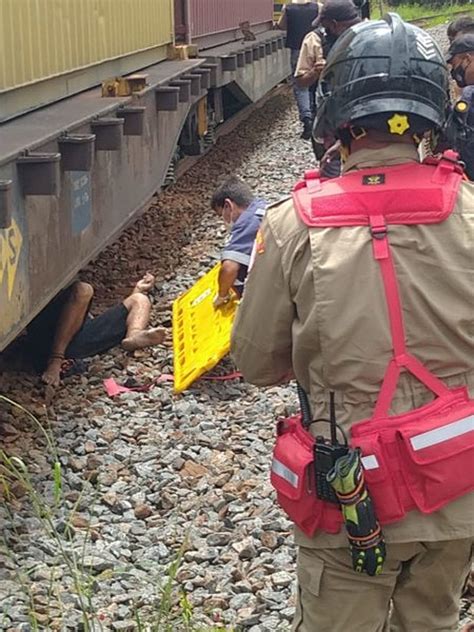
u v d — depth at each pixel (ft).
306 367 8.35
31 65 20.68
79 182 20.93
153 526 15.38
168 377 21.30
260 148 48.52
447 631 8.71
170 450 17.95
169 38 35.42
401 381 8.02
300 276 8.17
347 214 8.05
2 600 12.78
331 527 8.12
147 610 12.71
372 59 8.15
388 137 8.26
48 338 22.30
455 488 7.97
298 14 48.08
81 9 24.41
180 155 42.45
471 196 8.19
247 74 48.29
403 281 7.94
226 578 13.70
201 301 23.63
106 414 19.62
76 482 16.70
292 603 13.03
